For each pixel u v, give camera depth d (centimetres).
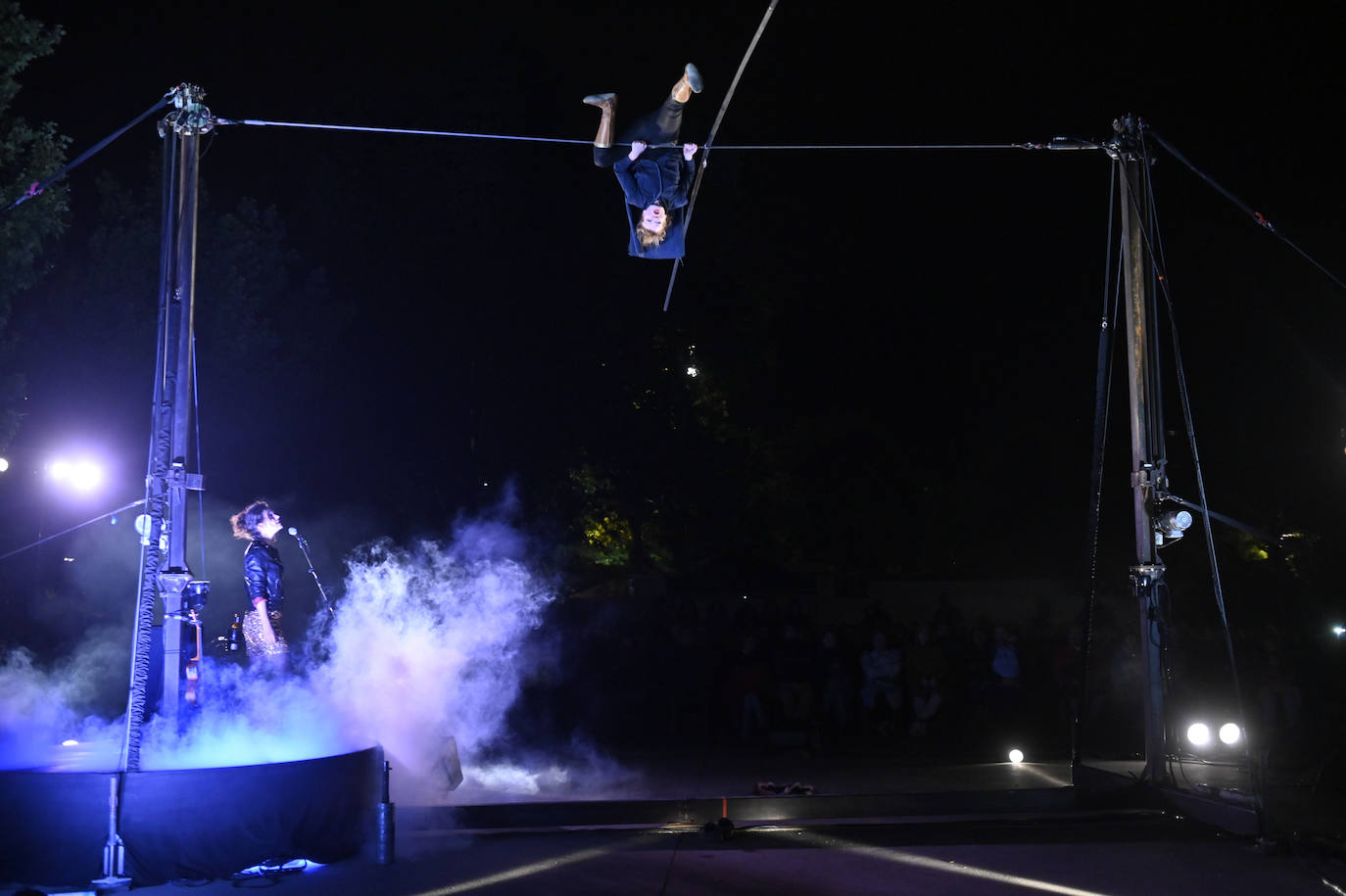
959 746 1440
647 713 1612
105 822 720
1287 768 1155
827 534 3108
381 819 771
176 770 731
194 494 2130
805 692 1534
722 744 1481
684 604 2012
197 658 863
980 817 895
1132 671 1460
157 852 723
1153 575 948
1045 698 1573
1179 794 888
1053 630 1777
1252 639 1530
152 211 2106
